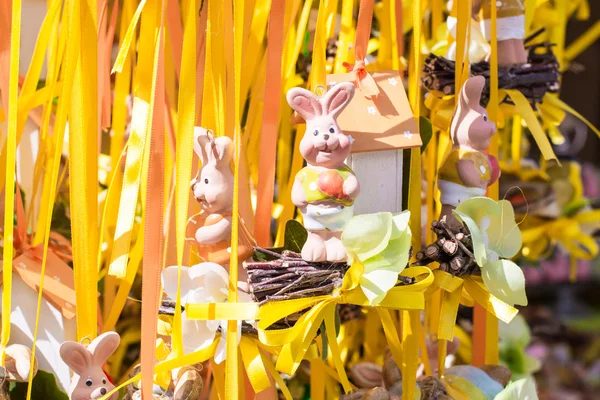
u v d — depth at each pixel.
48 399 0.60
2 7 0.59
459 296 0.56
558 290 1.27
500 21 0.63
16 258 0.61
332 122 0.54
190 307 0.53
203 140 0.55
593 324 1.23
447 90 0.62
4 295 0.55
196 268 0.54
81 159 0.56
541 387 1.14
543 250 0.83
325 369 0.61
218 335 0.56
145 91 0.56
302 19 0.64
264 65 0.63
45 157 0.63
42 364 0.60
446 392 0.59
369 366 0.65
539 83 0.64
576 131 1.10
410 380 0.57
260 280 0.54
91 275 0.56
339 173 0.54
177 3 0.60
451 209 0.57
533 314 1.24
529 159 0.85
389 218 0.53
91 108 0.56
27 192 0.64
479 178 0.57
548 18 0.79
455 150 0.57
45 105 0.62
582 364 1.17
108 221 0.64
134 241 0.69
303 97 0.54
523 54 0.63
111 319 0.60
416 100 0.58
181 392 0.56
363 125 0.56
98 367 0.55
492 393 0.60
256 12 0.60
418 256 0.56
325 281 0.54
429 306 0.68
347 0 0.63
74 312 0.60
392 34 0.60
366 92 0.57
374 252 0.53
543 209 0.81
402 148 0.56
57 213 0.68
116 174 0.62
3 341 0.55
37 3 0.64
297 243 0.56
